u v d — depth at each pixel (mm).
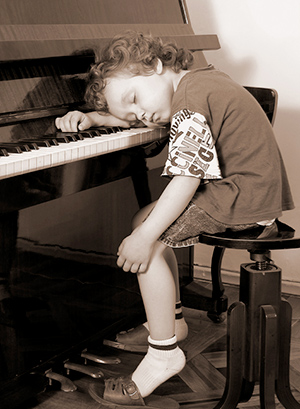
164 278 1439
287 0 2240
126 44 1480
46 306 1653
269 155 1434
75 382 1732
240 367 1444
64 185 1286
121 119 1562
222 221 1394
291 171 2348
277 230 1442
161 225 1354
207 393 1668
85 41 1597
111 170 1426
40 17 1562
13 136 1404
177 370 1498
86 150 1333
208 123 1380
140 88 1471
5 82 1440
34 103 1490
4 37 1405
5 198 1153
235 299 2354
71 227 1705
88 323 1833
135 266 1411
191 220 1400
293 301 2346
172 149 1350
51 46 1491
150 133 1558
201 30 2402
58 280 1686
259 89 1779
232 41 2363
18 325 1563
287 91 2311
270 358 1397
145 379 1505
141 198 1985
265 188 1411
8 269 1503
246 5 2307
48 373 1701
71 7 1664
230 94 1412
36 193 1217
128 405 1527
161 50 1513
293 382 1724
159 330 1469
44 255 1618
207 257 2555
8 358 1545
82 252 1765
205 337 2023
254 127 1429
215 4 2355
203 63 1997
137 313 2041
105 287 1886
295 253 2387
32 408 1588
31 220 1554
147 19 1918
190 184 1336
